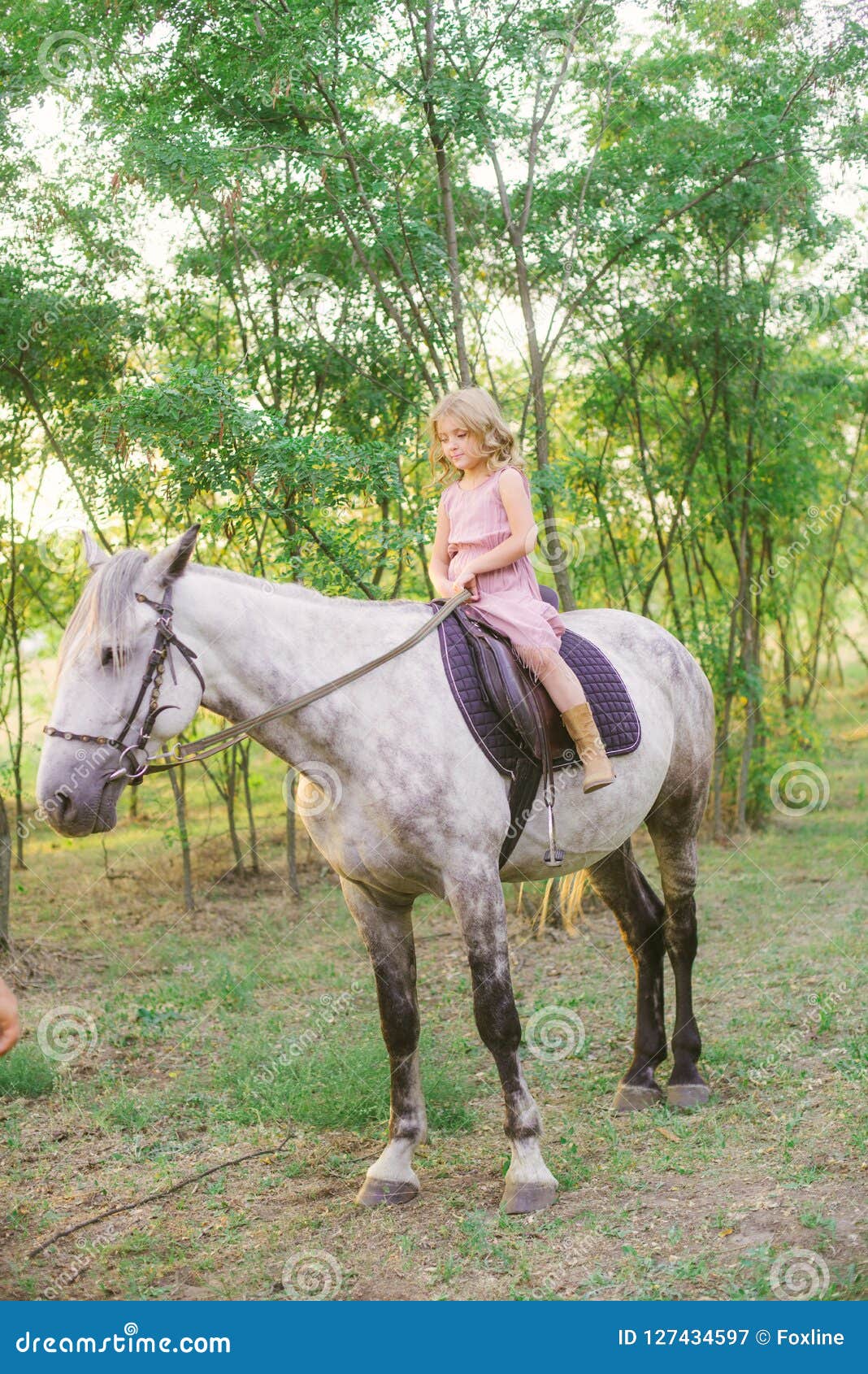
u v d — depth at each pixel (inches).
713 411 285.9
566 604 247.1
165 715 113.0
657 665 153.8
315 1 195.8
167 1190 134.0
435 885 125.3
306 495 201.6
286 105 212.8
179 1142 148.9
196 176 197.2
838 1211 115.2
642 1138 140.9
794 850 306.0
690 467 288.4
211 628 116.7
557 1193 126.1
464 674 124.9
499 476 131.6
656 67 239.5
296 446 190.7
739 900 259.3
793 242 257.6
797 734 349.1
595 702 135.8
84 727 108.9
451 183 243.8
